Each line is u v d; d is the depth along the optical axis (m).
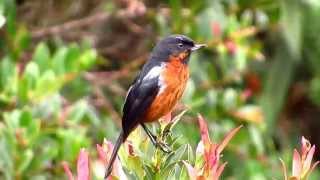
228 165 13.05
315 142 16.95
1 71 10.66
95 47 13.20
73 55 10.92
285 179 5.52
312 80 15.09
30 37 12.16
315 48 13.84
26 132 9.84
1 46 12.03
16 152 9.81
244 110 12.14
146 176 5.59
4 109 10.66
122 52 13.44
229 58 12.34
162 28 12.40
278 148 15.83
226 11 12.69
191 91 11.62
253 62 14.67
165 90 7.23
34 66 10.55
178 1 11.92
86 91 12.05
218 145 5.45
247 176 12.73
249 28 11.98
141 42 13.40
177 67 7.41
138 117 7.18
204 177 5.24
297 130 16.56
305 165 5.49
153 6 13.40
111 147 5.74
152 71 7.30
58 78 10.60
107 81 12.43
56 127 10.40
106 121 11.85
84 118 11.25
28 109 9.91
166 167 5.59
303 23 13.32
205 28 11.89
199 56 12.62
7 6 11.43
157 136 5.83
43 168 10.33
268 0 12.67
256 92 14.03
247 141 12.29
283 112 16.23
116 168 5.57
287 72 14.14
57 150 10.29
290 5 12.85
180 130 11.43
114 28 13.41
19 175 9.84
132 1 12.18
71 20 12.98
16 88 10.48
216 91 12.16
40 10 12.94
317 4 13.01
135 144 5.79
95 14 12.79
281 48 14.11
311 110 16.52
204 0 12.05
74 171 10.29
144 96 7.18
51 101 10.43
